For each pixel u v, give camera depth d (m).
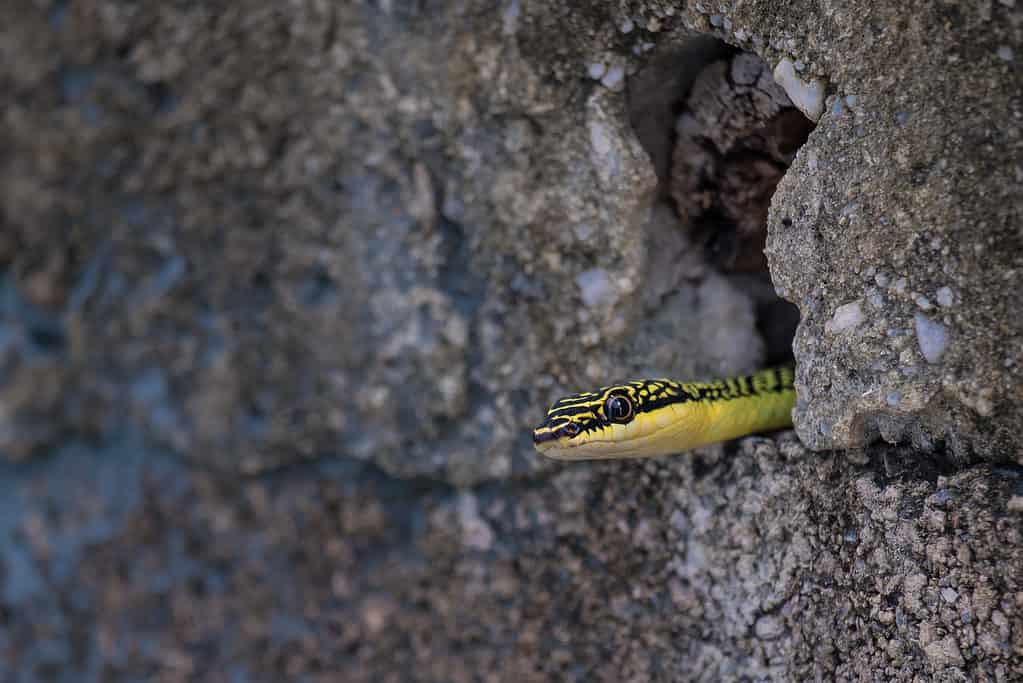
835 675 0.34
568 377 0.38
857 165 0.32
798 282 0.33
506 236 0.38
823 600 0.34
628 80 0.36
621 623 0.38
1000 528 0.31
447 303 0.39
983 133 0.31
